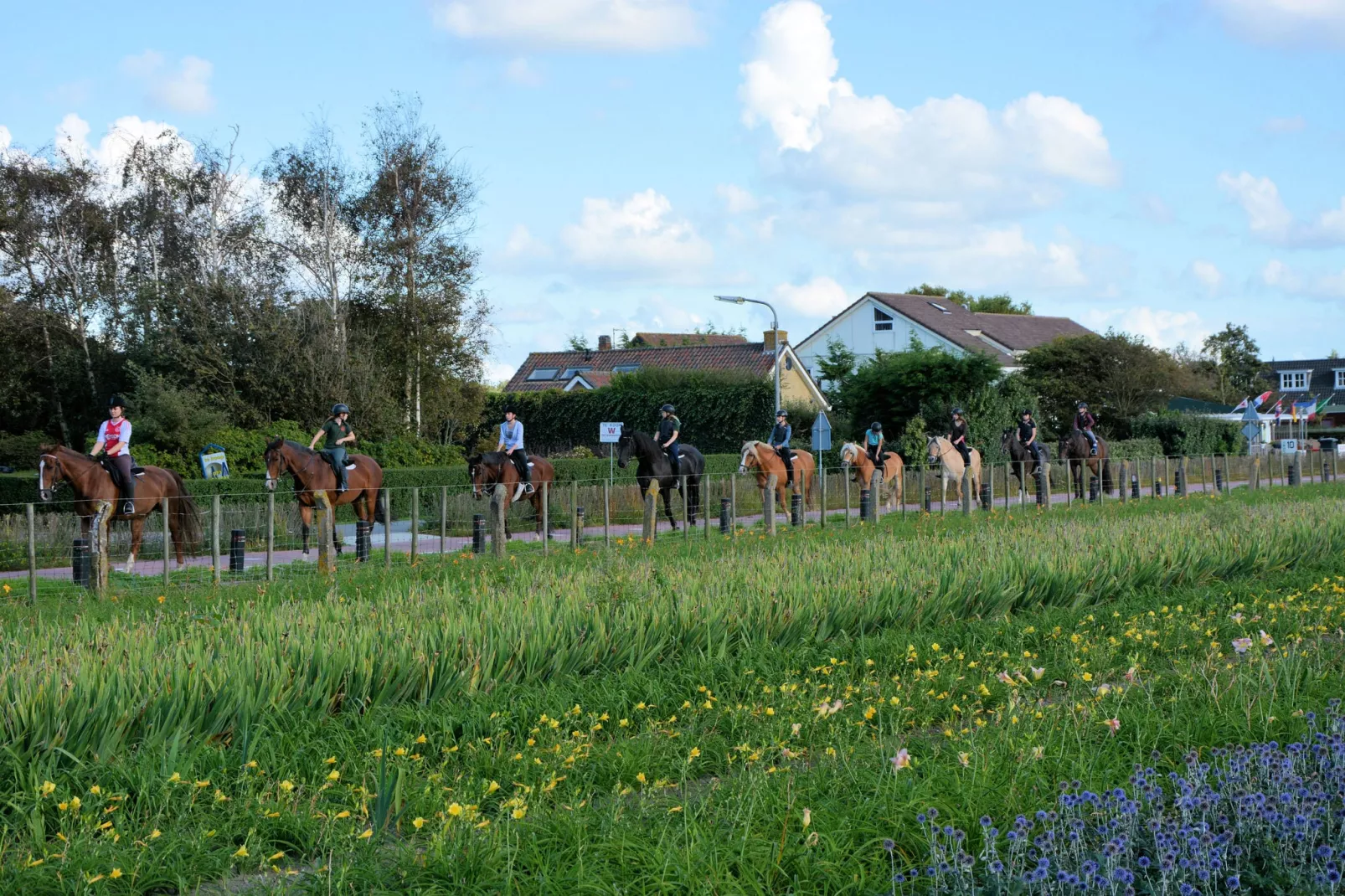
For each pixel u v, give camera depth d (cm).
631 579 1205
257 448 3388
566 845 581
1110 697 833
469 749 735
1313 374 10138
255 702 790
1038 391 5225
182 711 764
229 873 576
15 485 2516
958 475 2905
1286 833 524
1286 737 733
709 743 765
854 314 6600
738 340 8119
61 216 4366
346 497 1906
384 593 1280
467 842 575
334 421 1925
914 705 842
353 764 712
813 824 588
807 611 1103
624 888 534
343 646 885
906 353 4231
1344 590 1291
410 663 873
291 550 2183
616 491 2772
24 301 4275
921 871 555
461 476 3056
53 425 4334
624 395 4669
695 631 1033
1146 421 5078
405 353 4169
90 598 1416
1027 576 1327
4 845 584
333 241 4109
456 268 4294
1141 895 511
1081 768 665
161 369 3781
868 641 1052
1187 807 563
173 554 2047
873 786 648
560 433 4828
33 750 706
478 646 926
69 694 738
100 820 627
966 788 632
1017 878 517
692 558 1709
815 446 2875
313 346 3806
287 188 4138
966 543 1578
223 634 966
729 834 578
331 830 607
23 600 1452
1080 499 3206
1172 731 741
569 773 702
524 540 2230
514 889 535
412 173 4216
